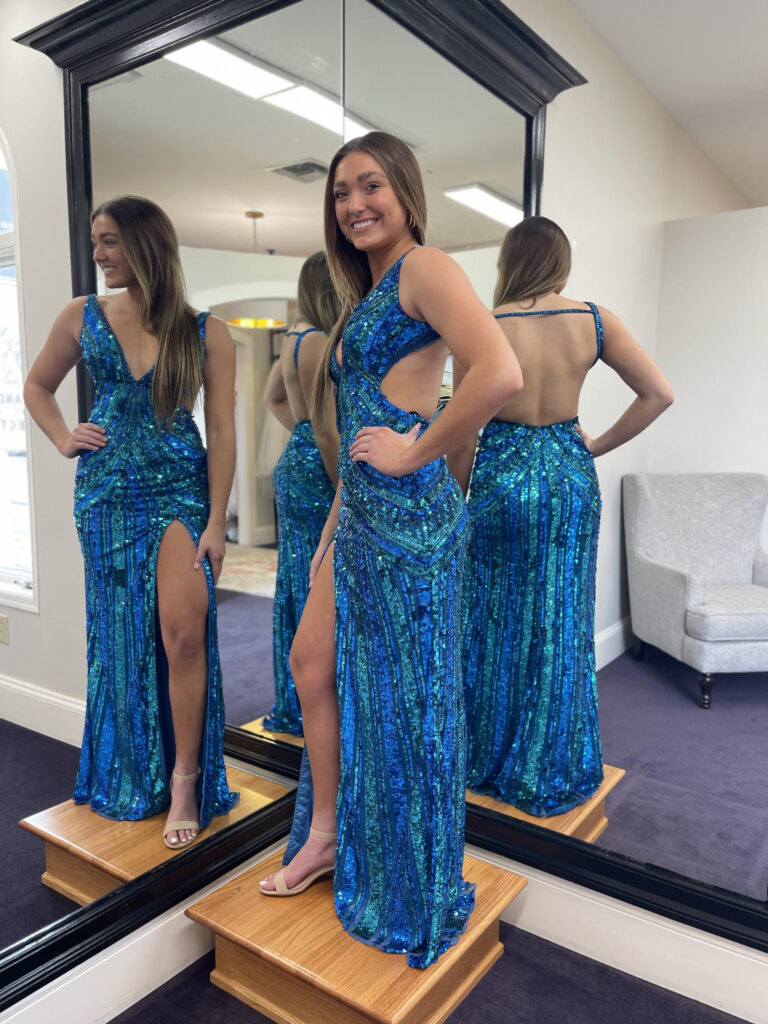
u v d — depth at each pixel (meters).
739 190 1.76
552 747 2.02
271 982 1.67
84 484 1.90
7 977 1.56
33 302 2.62
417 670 1.45
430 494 1.43
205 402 1.96
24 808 2.17
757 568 1.79
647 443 1.91
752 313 1.76
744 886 1.74
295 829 1.82
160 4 2.23
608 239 1.99
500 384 1.25
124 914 1.73
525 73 2.08
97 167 2.40
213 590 1.95
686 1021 1.66
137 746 1.96
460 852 1.63
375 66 2.14
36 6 2.52
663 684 1.93
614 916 1.83
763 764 1.82
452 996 1.68
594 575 2.01
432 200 2.20
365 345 1.43
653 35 1.83
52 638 2.67
